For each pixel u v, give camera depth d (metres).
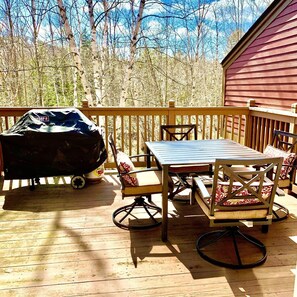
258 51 5.48
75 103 11.63
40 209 3.39
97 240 2.71
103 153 4.12
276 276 2.21
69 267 2.30
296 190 3.71
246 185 2.16
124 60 11.41
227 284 2.11
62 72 13.54
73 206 3.48
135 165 4.85
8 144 3.64
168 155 2.93
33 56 12.75
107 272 2.24
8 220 3.10
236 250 2.43
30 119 3.81
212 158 2.80
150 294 2.01
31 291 2.03
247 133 5.07
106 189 4.07
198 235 2.82
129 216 3.22
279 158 2.15
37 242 2.67
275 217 3.13
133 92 12.87
